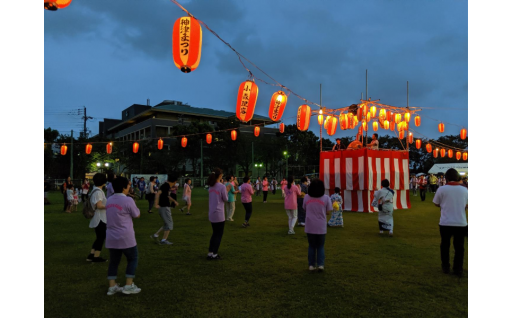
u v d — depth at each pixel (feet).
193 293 14.73
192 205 61.05
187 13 18.44
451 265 19.21
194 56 18.13
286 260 20.27
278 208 54.70
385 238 27.48
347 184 51.72
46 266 18.94
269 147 152.87
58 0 12.82
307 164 171.73
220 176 21.02
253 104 26.94
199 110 184.55
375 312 12.75
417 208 53.72
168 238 27.63
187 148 143.95
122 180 14.94
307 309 13.03
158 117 174.81
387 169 52.24
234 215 44.68
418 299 14.06
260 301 13.83
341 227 33.68
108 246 14.47
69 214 46.34
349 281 16.34
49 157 129.08
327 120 52.54
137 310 12.96
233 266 18.94
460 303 13.65
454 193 17.46
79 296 14.35
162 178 107.86
